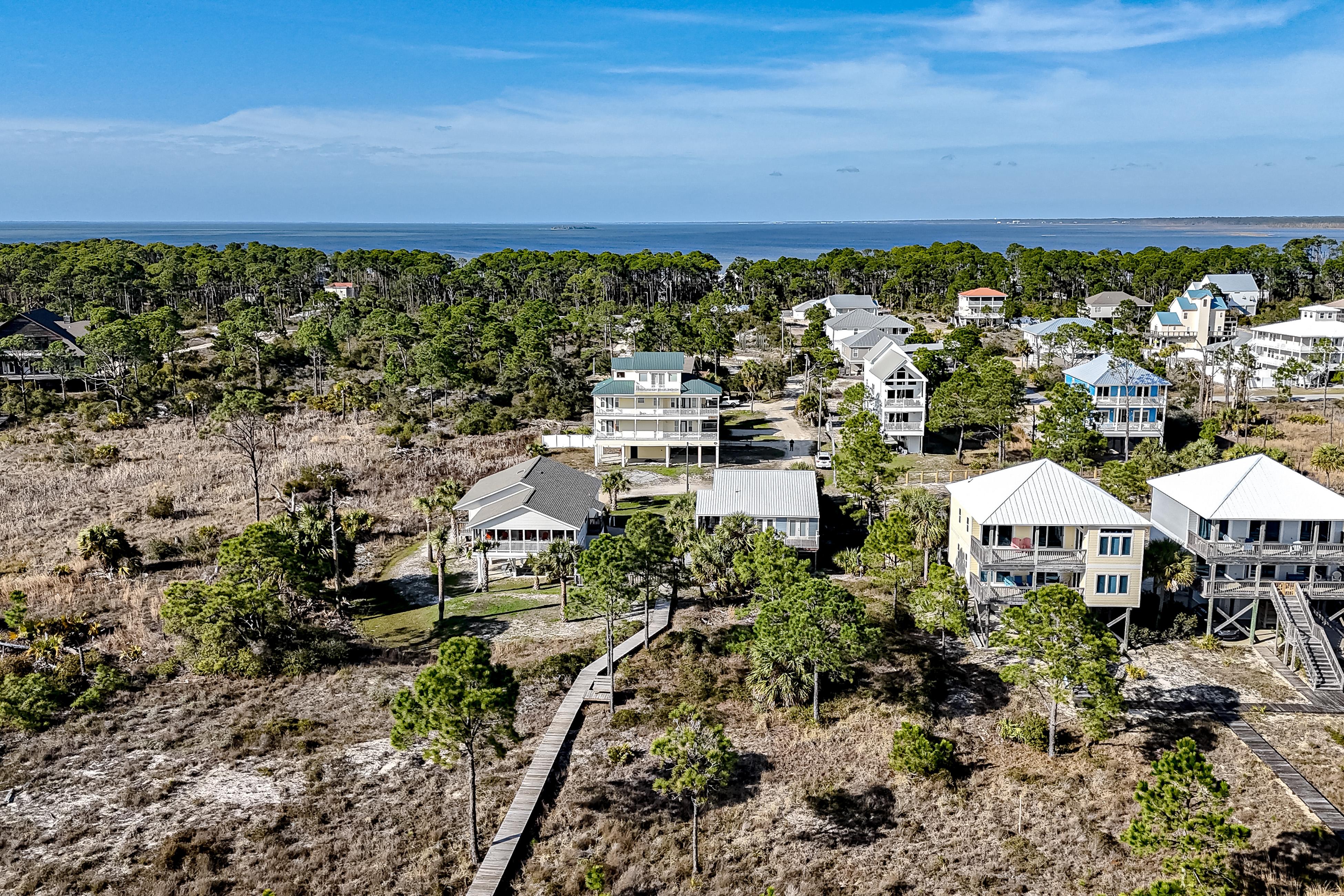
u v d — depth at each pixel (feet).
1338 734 137.80
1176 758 103.65
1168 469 247.91
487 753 136.05
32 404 338.75
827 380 398.01
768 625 145.38
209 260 606.55
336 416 346.33
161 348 386.52
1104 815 122.21
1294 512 162.81
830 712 146.82
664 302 640.58
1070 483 168.66
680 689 153.99
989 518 163.43
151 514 238.07
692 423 289.74
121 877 110.63
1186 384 363.56
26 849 115.75
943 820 122.21
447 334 406.62
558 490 219.41
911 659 162.71
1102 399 289.12
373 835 119.03
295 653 164.14
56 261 593.01
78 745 138.62
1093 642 132.26
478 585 201.87
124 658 164.14
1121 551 163.12
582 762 134.31
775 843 118.01
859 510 227.81
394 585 203.82
